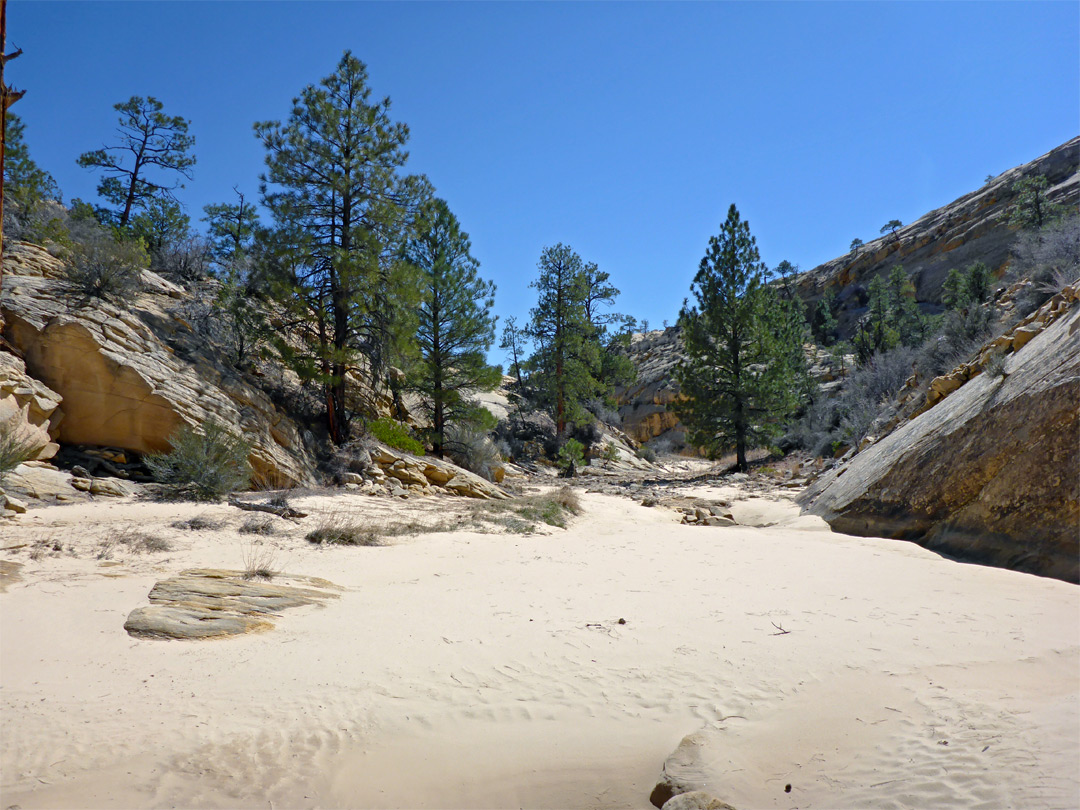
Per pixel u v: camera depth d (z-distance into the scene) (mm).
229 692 4520
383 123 21625
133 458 14625
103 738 3811
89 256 16516
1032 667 4570
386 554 9773
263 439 16578
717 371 35062
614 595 7434
